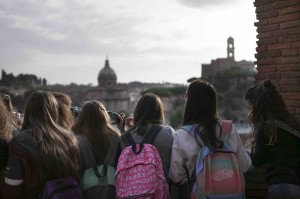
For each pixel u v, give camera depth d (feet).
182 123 14.94
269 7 19.71
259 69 20.16
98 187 14.32
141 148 14.23
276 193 13.73
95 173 14.44
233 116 475.31
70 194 13.05
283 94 19.12
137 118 15.37
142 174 13.85
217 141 13.67
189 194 14.37
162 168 14.35
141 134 14.88
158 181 14.10
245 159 14.42
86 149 14.66
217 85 523.70
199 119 14.26
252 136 15.42
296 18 18.63
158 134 14.89
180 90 570.87
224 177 13.17
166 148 14.84
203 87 14.56
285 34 19.07
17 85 561.02
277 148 14.17
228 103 494.18
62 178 13.15
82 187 14.38
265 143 14.29
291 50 18.81
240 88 503.61
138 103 15.46
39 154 12.95
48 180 13.03
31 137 13.28
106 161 14.70
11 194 13.01
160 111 15.46
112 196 14.44
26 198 13.20
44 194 12.99
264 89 14.85
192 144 13.98
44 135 13.24
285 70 19.08
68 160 13.21
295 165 14.05
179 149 14.17
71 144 13.69
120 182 13.94
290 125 14.35
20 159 13.02
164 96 543.80
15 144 13.10
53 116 13.87
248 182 16.90
